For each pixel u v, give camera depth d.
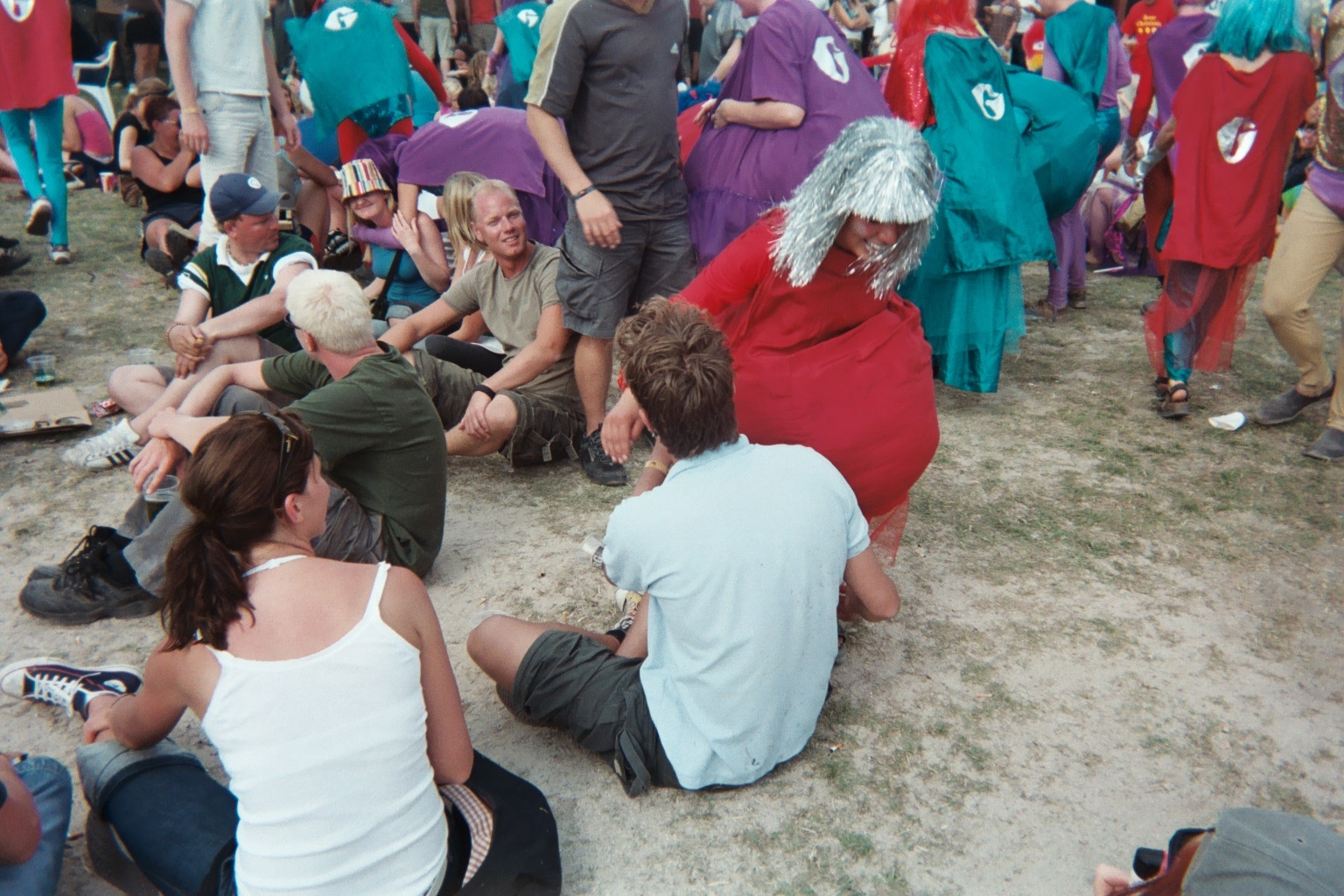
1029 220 4.09
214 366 3.32
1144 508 3.60
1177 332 4.17
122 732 1.99
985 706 2.62
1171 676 2.74
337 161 6.01
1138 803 2.32
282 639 1.67
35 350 4.95
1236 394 4.54
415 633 1.79
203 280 3.49
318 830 1.68
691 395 2.09
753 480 2.15
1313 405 4.40
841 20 9.62
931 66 3.99
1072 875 2.13
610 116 3.55
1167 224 4.47
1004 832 2.24
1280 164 3.80
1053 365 4.95
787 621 2.12
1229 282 4.03
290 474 1.73
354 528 2.80
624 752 2.25
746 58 3.95
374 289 5.09
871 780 2.38
